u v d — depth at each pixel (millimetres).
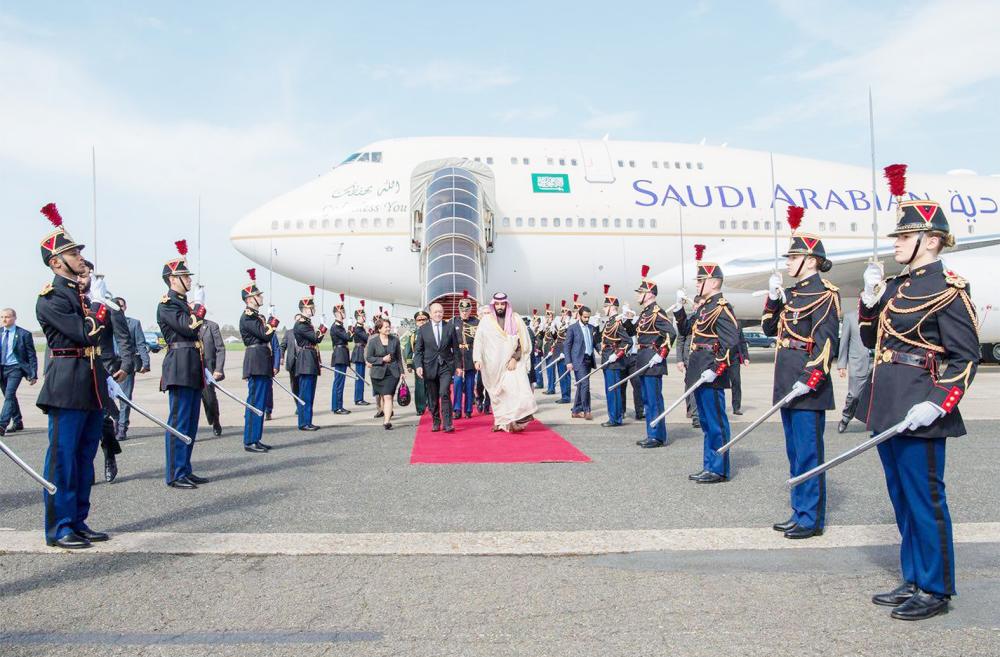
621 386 9586
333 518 4777
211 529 4531
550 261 20906
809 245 4730
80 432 4309
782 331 4773
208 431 9484
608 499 5309
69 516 4195
